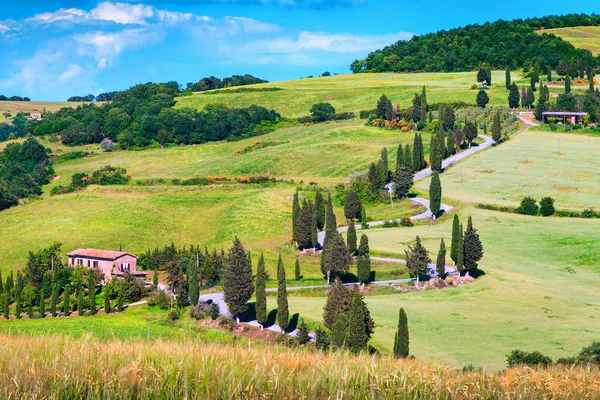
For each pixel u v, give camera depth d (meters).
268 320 94.44
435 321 86.62
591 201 149.75
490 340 78.38
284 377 21.66
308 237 137.25
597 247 121.25
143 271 138.00
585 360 63.81
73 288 124.31
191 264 102.31
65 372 21.42
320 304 99.12
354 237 125.31
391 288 105.62
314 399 20.73
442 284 106.44
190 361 22.50
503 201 153.00
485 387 23.88
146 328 90.88
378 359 24.70
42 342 24.84
